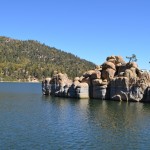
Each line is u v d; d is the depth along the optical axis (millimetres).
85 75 136125
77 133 60188
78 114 84250
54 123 70312
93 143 53156
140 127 66375
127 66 126375
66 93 138000
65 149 49219
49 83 156750
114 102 115312
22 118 76938
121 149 50125
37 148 49469
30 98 141500
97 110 92375
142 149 50312
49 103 114312
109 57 138375
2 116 80000
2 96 158750
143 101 115375
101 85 126000
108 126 67188
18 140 54188
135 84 116438
